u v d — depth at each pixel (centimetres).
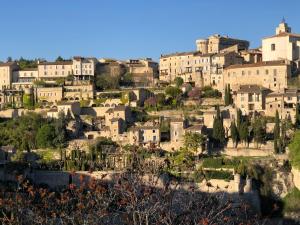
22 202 7306
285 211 18288
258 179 18788
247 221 7388
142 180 7044
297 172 18900
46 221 6906
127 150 18912
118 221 6650
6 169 18050
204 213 6594
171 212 6506
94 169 17938
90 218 6538
